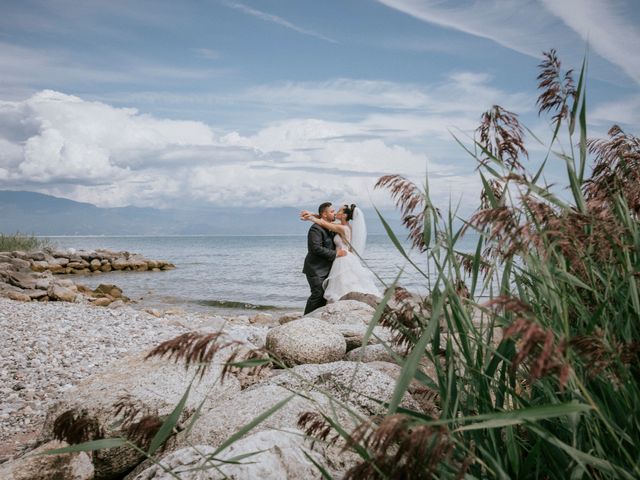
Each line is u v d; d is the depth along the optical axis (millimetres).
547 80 2590
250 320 13641
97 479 3637
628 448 1866
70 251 35156
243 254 67500
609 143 2775
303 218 11102
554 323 1921
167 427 1743
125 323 11023
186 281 26844
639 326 1991
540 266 1850
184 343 1569
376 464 1418
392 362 5383
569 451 1508
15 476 3152
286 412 3334
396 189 2070
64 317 11266
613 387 1879
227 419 3447
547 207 1763
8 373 7035
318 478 2465
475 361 2180
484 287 2150
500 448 2092
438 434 1375
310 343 5578
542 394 2186
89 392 4082
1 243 31875
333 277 10969
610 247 1834
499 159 2408
